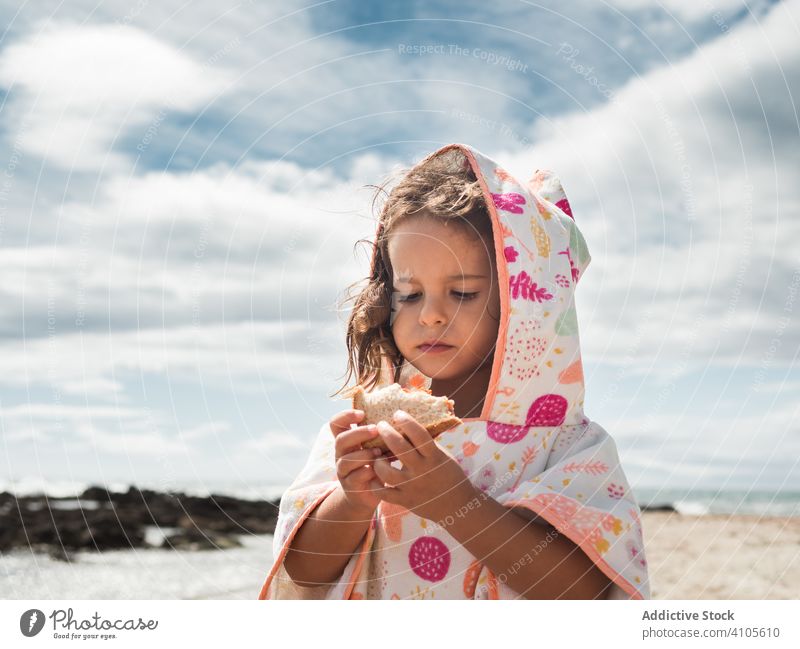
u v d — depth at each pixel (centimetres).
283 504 213
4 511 786
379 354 242
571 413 216
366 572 203
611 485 200
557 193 259
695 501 1430
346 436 183
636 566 188
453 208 214
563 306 221
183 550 734
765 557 682
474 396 224
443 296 214
